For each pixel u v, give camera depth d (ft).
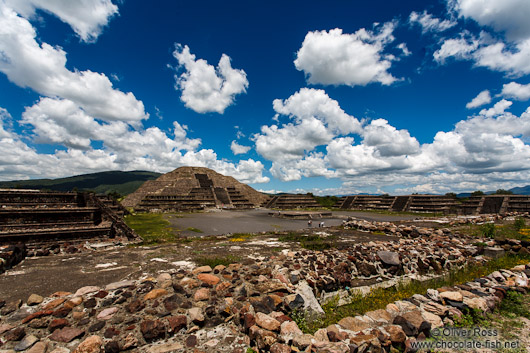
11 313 19.52
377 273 36.45
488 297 23.36
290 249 48.83
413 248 43.62
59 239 52.03
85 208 62.69
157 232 90.99
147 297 21.08
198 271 26.61
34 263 37.68
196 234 89.40
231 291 23.41
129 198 287.89
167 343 17.85
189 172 391.86
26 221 55.42
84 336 17.48
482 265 41.98
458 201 211.41
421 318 19.39
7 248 37.29
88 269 33.96
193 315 19.83
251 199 362.94
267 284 24.61
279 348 16.30
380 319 20.29
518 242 46.29
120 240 57.93
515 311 22.54
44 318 18.53
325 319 23.30
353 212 224.74
